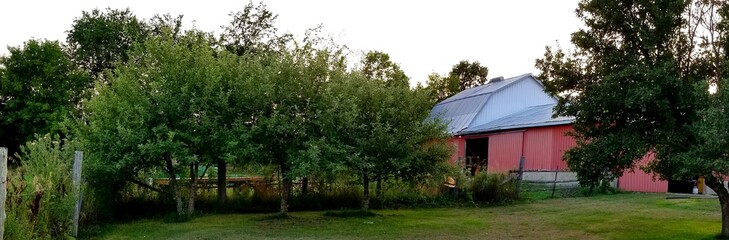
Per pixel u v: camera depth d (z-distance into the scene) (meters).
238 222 13.22
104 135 12.50
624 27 10.28
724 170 8.33
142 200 14.59
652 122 10.24
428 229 12.34
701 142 9.14
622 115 10.56
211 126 12.87
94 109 13.61
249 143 13.01
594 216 14.68
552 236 11.33
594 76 10.62
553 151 25.94
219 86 13.38
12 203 7.86
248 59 14.32
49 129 32.78
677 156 9.25
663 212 15.34
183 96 12.87
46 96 34.66
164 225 12.58
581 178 10.83
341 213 15.20
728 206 10.38
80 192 10.56
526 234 11.62
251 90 13.14
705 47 10.07
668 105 9.59
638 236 11.03
